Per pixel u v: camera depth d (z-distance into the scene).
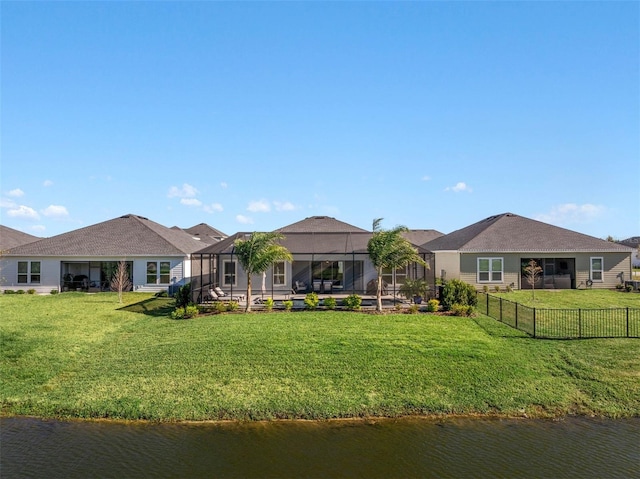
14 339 17.72
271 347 16.17
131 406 12.38
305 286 30.77
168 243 36.75
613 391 13.27
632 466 9.73
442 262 38.41
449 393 13.22
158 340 17.53
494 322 20.31
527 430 11.45
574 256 35.72
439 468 9.67
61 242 37.41
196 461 9.91
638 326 19.69
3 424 11.62
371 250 23.05
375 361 15.03
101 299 30.22
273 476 9.32
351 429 11.50
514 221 39.59
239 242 23.44
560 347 16.53
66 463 9.77
